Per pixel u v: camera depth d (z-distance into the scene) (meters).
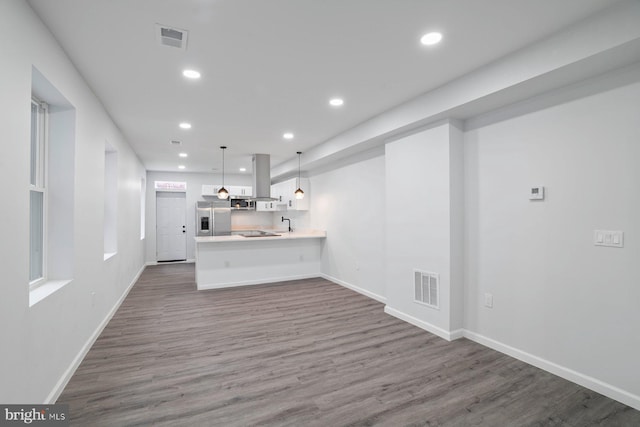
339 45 2.34
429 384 2.38
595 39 1.97
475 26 2.11
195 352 2.94
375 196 4.82
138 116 3.88
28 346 1.75
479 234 3.14
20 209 1.68
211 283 5.58
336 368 2.63
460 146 3.29
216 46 2.34
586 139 2.33
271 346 3.08
